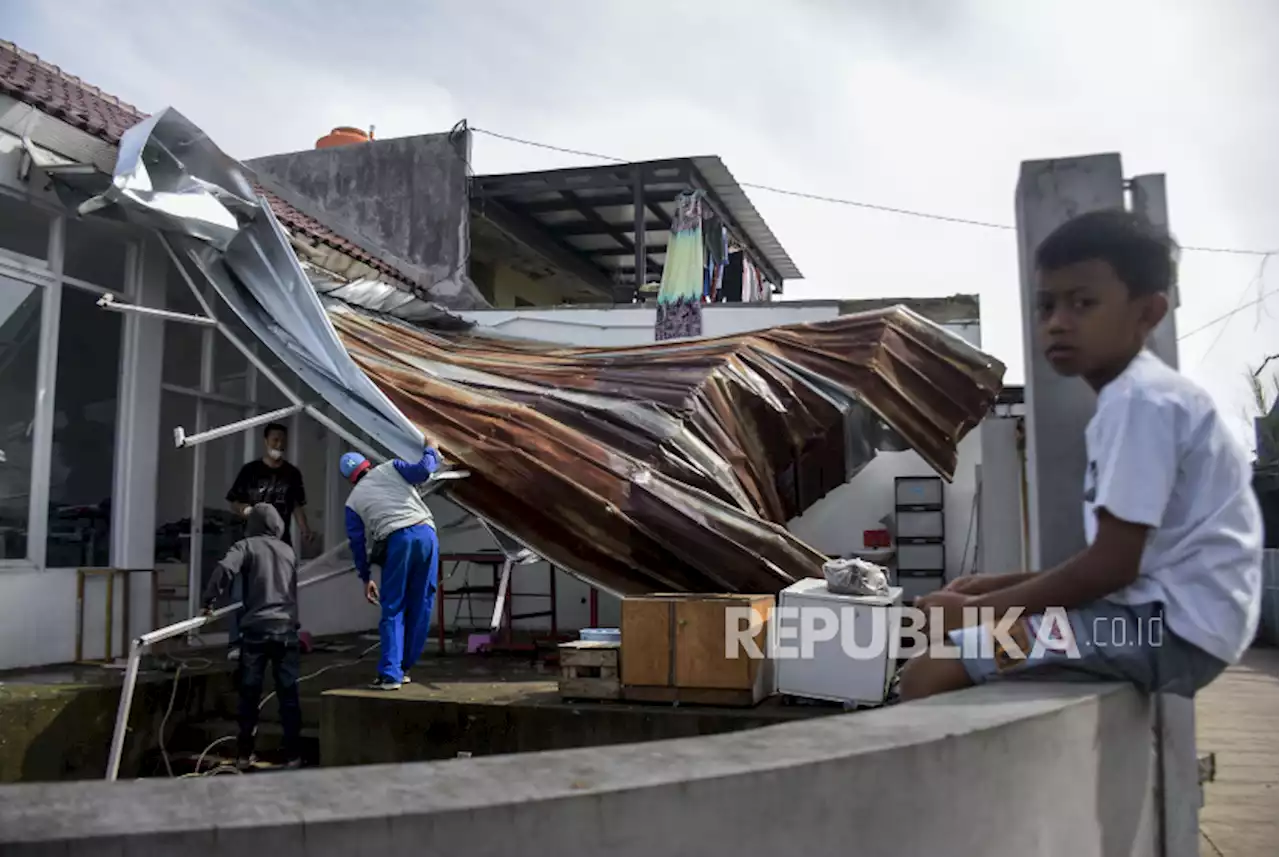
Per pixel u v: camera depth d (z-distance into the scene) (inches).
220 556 364.8
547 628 459.8
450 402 285.3
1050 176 119.0
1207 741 268.7
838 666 219.6
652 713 220.8
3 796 64.2
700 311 480.4
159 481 336.8
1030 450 119.5
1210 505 90.7
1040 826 82.9
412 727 240.1
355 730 244.7
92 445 310.3
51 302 294.4
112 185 267.7
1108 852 92.8
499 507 267.3
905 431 338.0
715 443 293.3
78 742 246.1
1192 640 90.3
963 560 466.9
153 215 285.7
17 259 283.7
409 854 60.1
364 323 348.2
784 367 336.5
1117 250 97.6
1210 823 185.3
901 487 471.5
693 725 217.6
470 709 235.1
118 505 317.1
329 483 430.6
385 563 262.4
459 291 573.0
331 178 613.9
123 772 257.8
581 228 674.8
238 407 377.7
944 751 75.8
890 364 347.9
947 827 75.7
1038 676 97.4
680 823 65.6
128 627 310.3
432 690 254.5
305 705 283.6
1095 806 90.3
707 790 66.5
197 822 59.3
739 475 291.7
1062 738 85.5
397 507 262.7
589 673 234.4
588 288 792.9
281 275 297.0
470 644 372.8
